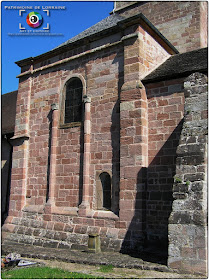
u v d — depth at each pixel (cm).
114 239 1234
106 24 1680
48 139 1612
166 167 1217
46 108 1659
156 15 2014
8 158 2022
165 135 1245
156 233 1187
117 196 1295
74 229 1380
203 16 1898
